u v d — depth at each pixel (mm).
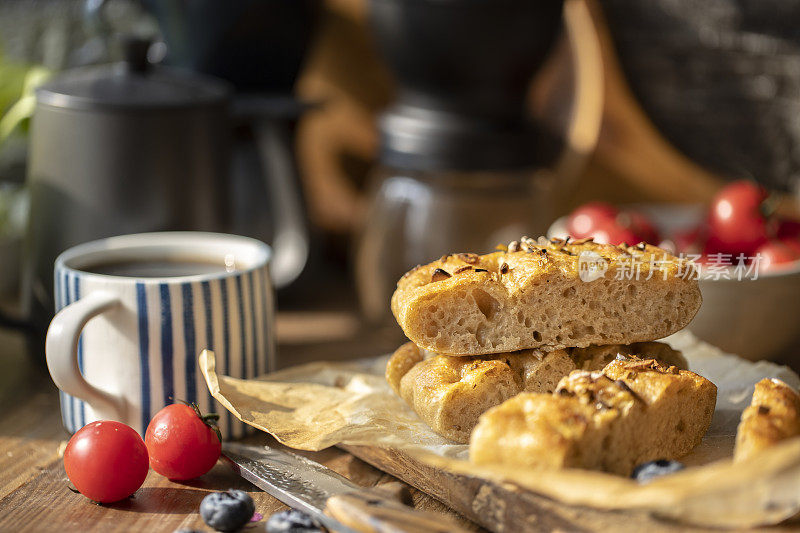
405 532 478
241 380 579
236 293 581
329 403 577
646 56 890
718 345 657
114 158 646
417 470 530
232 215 705
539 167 748
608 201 907
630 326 548
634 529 477
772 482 467
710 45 884
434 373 550
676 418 524
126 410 567
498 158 720
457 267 554
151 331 561
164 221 658
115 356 563
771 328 650
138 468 527
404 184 749
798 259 667
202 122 666
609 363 541
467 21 686
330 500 502
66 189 650
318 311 792
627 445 504
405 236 752
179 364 566
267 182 806
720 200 695
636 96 897
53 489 544
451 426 539
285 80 779
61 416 620
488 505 501
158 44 772
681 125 903
